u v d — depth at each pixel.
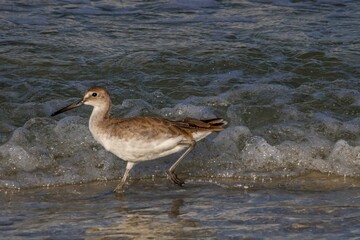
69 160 13.87
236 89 17.03
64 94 16.78
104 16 20.88
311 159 13.99
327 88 17.22
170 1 22.17
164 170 13.67
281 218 11.50
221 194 12.66
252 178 13.52
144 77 17.62
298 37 19.72
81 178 13.27
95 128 12.65
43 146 14.19
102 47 18.89
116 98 16.72
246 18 21.05
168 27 20.30
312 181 13.37
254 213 11.73
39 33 19.50
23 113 15.86
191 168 13.80
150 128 12.30
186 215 11.65
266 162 13.95
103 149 14.18
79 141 14.36
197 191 12.83
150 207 12.01
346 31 20.16
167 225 11.23
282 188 12.98
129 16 20.95
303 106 16.33
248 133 14.79
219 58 18.45
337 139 14.95
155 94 16.89
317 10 21.70
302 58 18.59
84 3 21.70
